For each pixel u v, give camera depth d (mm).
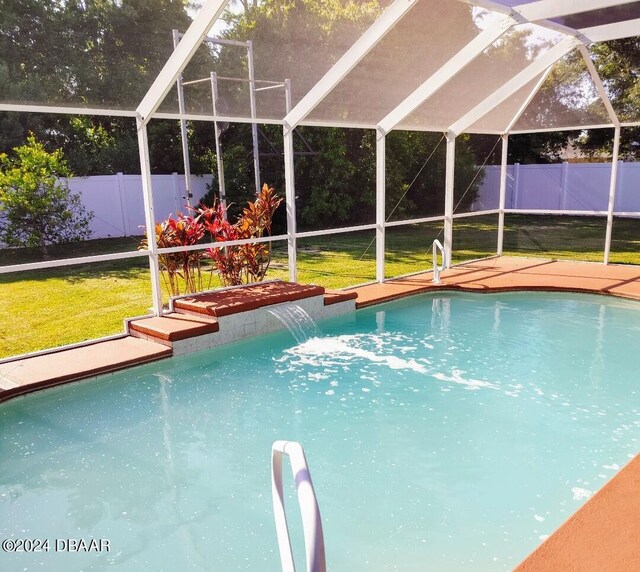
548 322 5898
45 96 4141
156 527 2639
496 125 8375
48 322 5844
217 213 6180
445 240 8273
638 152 15094
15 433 3561
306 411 3893
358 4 4457
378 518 2674
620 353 4906
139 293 7184
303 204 13688
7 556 2428
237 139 13359
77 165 12625
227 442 3467
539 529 2566
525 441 3404
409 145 14359
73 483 3010
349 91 5727
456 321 6004
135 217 12477
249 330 5297
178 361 4762
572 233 12719
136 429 3631
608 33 5754
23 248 10477
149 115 4785
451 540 2502
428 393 4164
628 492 2357
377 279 7379
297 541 2533
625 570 1842
